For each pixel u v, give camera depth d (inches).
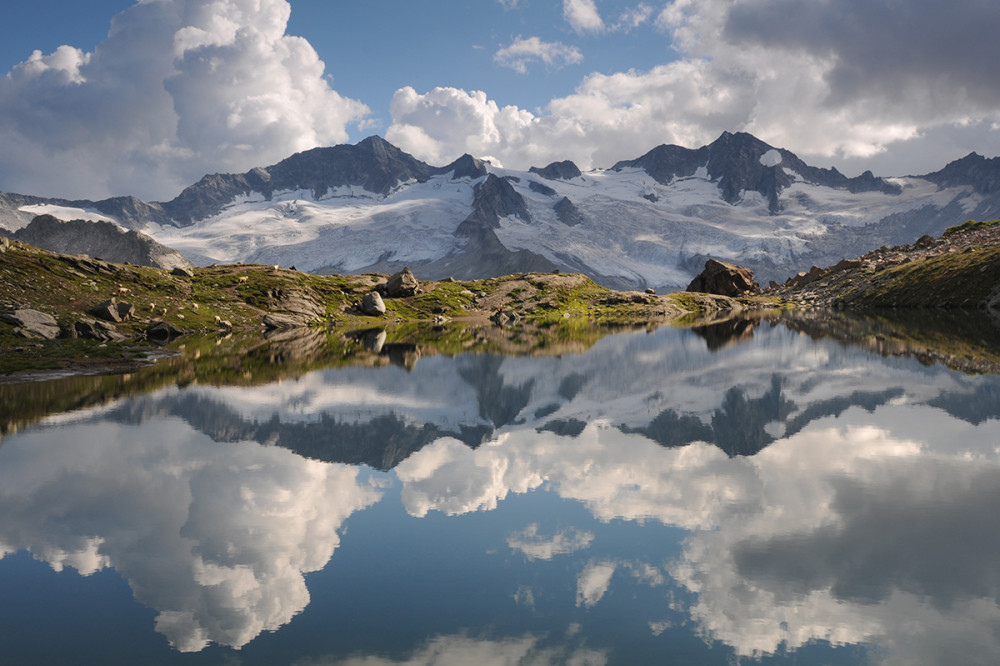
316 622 455.2
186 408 1320.1
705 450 908.0
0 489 783.7
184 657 412.5
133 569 554.9
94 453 953.5
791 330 3216.0
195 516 681.6
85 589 522.6
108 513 693.9
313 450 956.0
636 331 3870.6
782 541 577.9
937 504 658.8
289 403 1371.8
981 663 388.5
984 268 4355.3
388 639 428.1
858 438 941.8
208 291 5147.6
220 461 901.8
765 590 488.1
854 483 736.3
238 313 4842.5
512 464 858.1
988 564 520.4
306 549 585.6
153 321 3784.5
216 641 433.1
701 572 521.0
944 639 414.0
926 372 1561.3
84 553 592.1
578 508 682.2
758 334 3107.8
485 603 477.7
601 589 496.4
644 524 627.8
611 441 977.5
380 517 667.4
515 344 3026.6
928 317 3612.2
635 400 1339.8
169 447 985.5
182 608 485.1
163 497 744.3
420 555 566.6
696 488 735.7
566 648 411.8
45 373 1920.5
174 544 608.4
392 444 987.3
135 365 2144.4
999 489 698.2
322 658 406.6
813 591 486.0
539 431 1059.9
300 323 5054.1
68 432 1099.3
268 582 519.8
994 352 1907.0
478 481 783.7
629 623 444.8
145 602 498.0
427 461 884.6
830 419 1077.8
